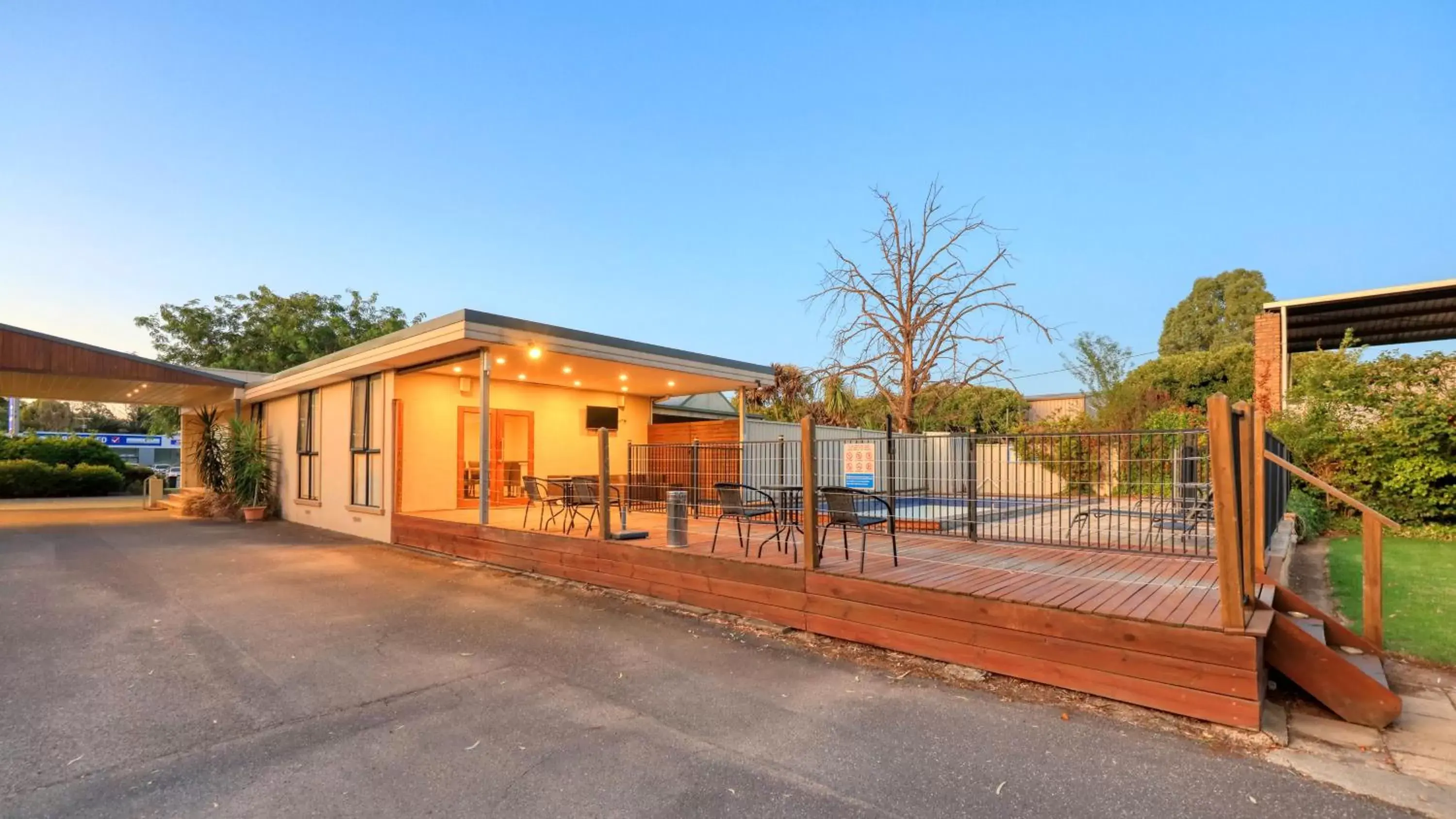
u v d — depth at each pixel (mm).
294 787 2678
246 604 6086
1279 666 3516
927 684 3953
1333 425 10781
